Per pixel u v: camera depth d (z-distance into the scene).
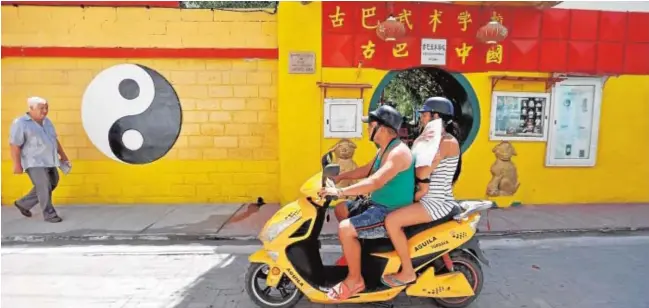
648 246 5.20
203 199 7.05
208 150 6.99
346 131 6.65
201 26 6.71
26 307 3.53
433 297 3.41
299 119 6.59
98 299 3.69
